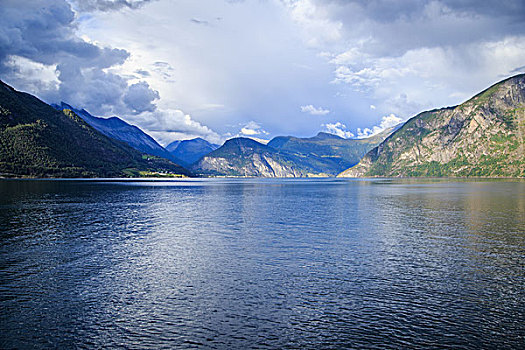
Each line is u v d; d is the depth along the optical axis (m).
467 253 40.44
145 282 30.42
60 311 24.55
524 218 67.44
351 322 23.08
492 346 20.25
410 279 31.22
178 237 49.72
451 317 23.80
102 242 45.91
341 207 92.00
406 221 65.12
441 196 128.88
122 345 20.23
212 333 21.58
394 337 21.19
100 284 29.81
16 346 20.05
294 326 22.48
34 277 31.50
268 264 35.94
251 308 25.16
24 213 73.12
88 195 125.50
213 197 130.00
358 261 37.09
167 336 21.23
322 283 30.20
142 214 74.75
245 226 59.72
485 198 115.81
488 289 28.81
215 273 32.91
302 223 63.12
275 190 188.88
